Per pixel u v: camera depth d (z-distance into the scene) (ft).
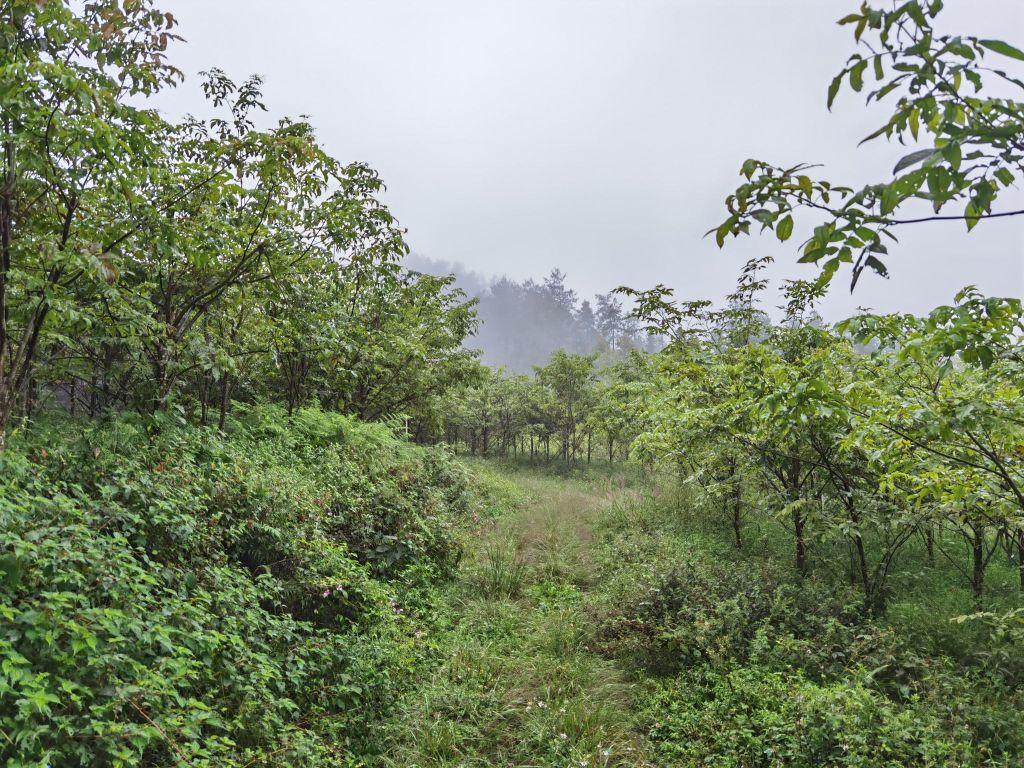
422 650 15.76
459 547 24.14
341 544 18.86
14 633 8.14
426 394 43.34
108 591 9.82
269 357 24.56
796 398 10.55
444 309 43.65
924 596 19.29
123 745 7.97
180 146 21.33
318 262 24.07
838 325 11.85
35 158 12.30
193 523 13.15
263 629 13.02
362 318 33.50
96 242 14.01
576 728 13.03
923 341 9.36
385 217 29.17
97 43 13.38
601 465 77.20
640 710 14.20
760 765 11.86
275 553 15.74
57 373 20.22
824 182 5.38
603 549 26.99
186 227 17.42
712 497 27.37
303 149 18.10
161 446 16.57
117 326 16.12
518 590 21.94
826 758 11.50
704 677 15.10
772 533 27.58
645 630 16.76
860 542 20.08
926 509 17.28
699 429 21.52
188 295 20.45
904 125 5.22
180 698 9.11
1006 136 4.53
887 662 14.88
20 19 12.53
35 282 13.29
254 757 9.68
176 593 11.75
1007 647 15.31
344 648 13.76
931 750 11.02
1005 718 12.58
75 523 11.11
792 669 15.05
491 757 12.25
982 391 11.15
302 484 19.77
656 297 26.76
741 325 26.27
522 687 14.57
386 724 12.54
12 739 7.06
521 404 82.64
